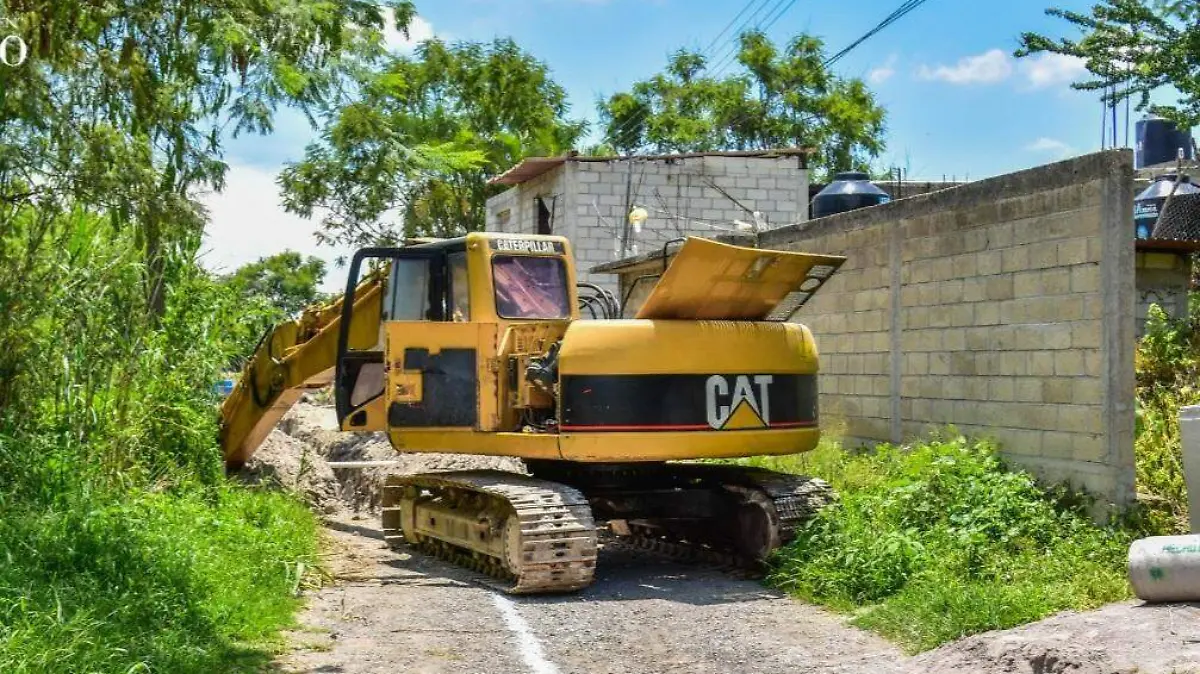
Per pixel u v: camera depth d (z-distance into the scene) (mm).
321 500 16594
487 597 9664
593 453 9828
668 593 9766
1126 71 15016
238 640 7664
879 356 12836
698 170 23906
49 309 10281
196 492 11438
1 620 6430
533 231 25422
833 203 18625
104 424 10812
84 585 7270
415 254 11383
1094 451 9789
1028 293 10586
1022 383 10656
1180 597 7105
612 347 9891
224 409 14375
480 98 35188
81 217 10672
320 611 9008
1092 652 6238
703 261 9766
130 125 7965
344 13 7637
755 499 10484
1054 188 10273
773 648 7750
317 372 13125
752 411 10203
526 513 9633
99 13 7305
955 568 8836
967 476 10203
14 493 8789
